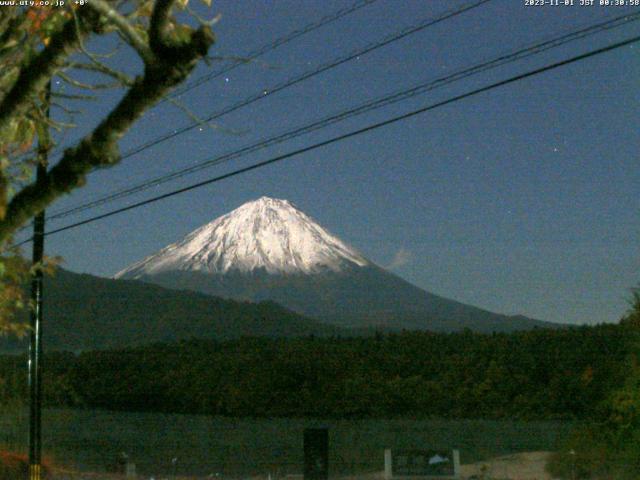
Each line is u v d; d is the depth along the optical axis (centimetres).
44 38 620
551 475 3130
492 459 3581
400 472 3089
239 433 4456
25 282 892
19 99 522
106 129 469
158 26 453
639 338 2952
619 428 2905
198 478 3316
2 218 475
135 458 3750
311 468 2684
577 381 4519
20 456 2792
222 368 5472
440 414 4884
